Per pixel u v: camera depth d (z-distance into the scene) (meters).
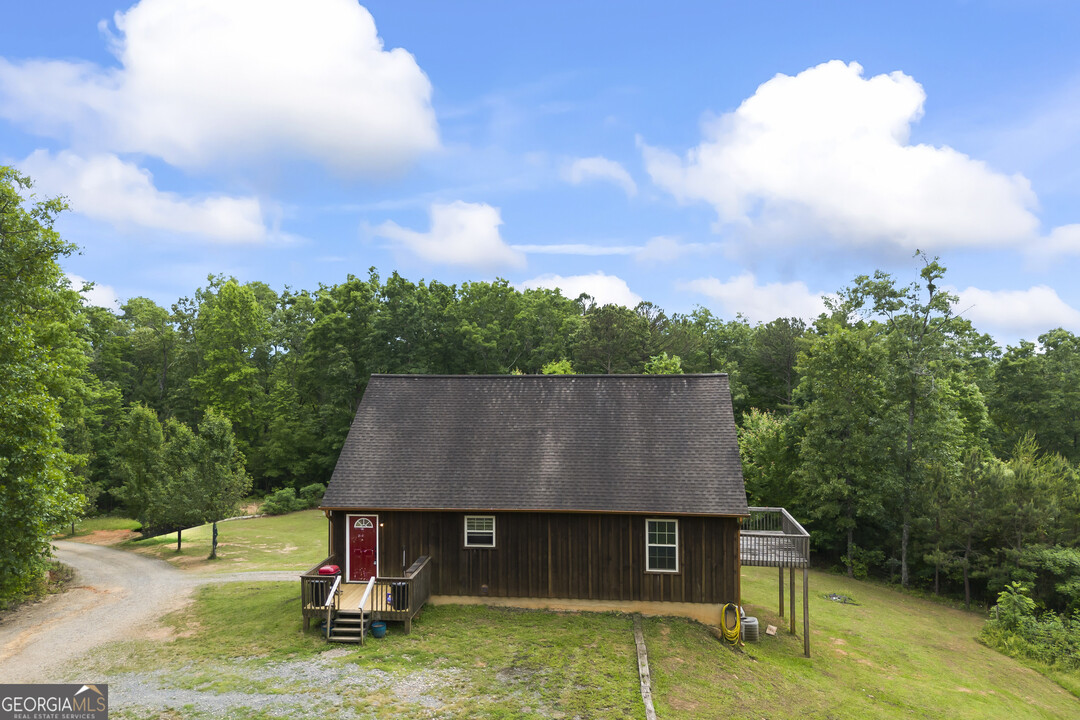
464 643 15.99
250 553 30.78
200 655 15.49
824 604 25.31
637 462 19.45
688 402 21.16
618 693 13.53
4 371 17.50
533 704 12.89
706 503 18.08
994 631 23.47
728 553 18.27
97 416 52.88
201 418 61.06
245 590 22.14
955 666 19.83
